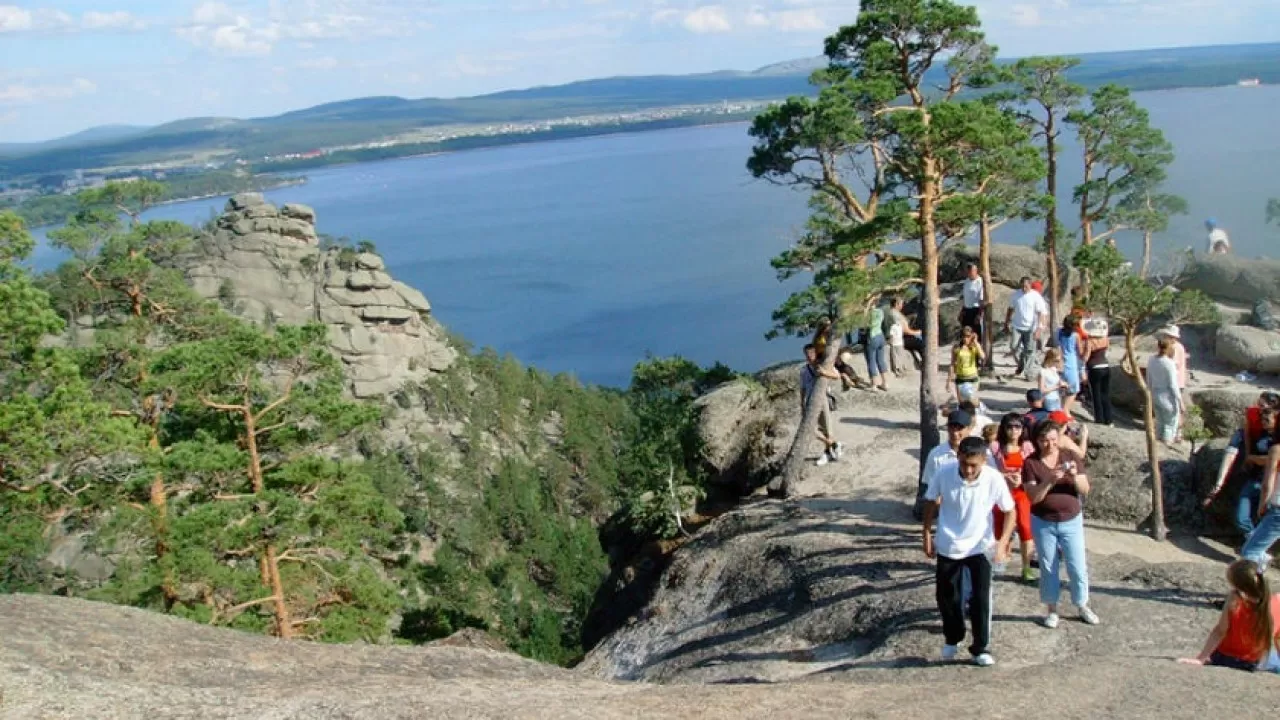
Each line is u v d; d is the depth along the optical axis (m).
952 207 14.85
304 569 24.23
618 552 23.14
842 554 14.13
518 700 7.39
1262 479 10.77
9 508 20.23
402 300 104.31
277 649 8.86
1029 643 9.98
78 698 6.48
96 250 33.00
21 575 23.66
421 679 8.36
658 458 21.36
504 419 102.50
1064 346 18.75
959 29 16.56
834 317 17.11
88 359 25.16
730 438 21.70
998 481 9.10
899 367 25.02
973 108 14.54
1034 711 6.71
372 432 88.44
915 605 11.48
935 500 9.32
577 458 101.38
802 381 19.11
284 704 6.83
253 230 100.12
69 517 22.25
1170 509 15.26
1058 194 62.34
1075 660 8.80
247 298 96.62
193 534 20.86
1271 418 11.11
